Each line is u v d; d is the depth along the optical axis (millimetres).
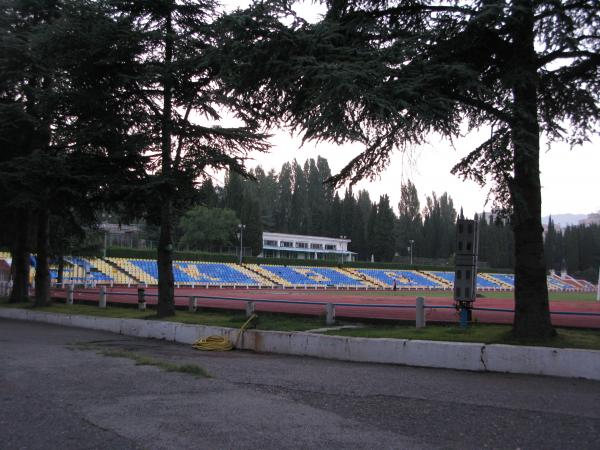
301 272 77812
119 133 18172
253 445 5414
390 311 22859
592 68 10992
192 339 15188
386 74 9945
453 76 10109
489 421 6402
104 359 10969
